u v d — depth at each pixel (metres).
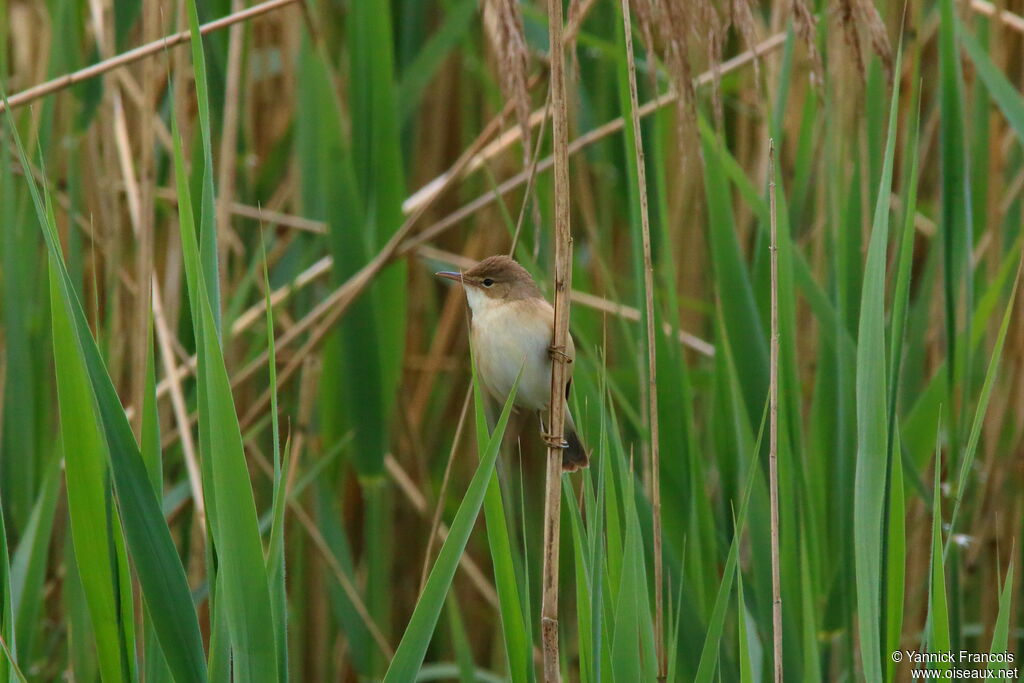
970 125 8.44
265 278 4.49
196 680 4.65
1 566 4.68
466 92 10.80
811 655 5.29
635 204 6.53
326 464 9.00
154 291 7.95
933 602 4.88
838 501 6.91
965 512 8.27
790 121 8.85
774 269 4.95
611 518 5.28
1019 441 8.27
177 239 9.09
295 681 9.23
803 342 9.02
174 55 8.61
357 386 8.62
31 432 7.73
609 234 10.00
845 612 6.62
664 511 6.77
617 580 5.30
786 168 8.91
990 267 8.48
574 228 10.59
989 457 8.24
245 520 4.27
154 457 4.90
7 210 7.75
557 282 4.91
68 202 8.59
